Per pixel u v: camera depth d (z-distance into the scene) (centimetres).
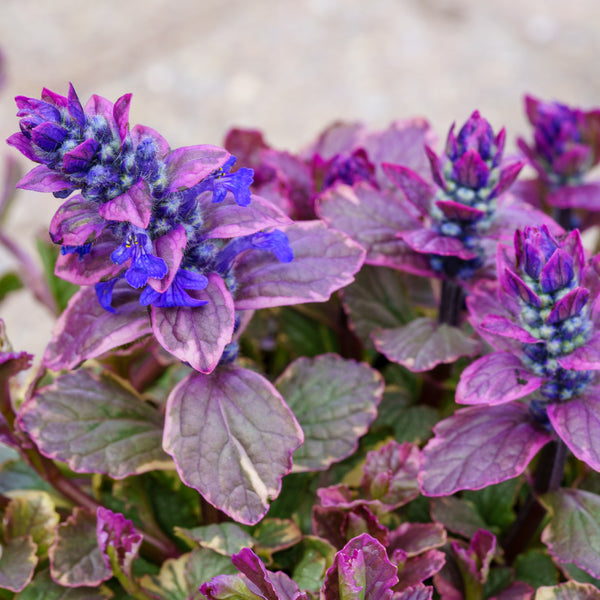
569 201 46
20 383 43
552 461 39
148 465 39
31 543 40
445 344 40
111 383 41
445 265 40
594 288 37
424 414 43
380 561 35
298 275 38
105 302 37
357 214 41
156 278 35
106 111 36
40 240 47
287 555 41
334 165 43
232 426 37
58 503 42
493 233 40
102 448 39
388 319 43
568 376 37
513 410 39
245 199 36
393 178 40
